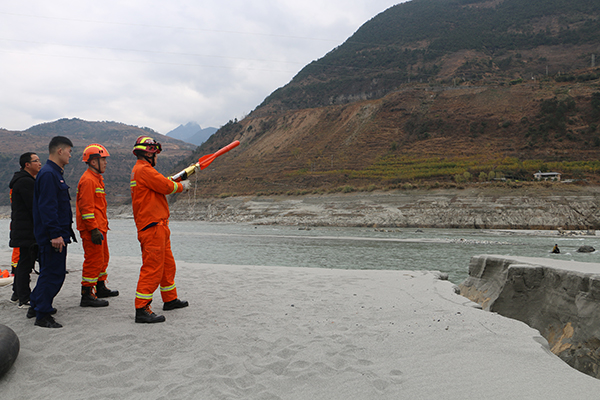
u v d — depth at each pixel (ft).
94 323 14.10
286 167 313.32
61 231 13.71
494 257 23.89
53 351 11.59
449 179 222.89
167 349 11.90
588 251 78.43
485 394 8.88
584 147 234.58
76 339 12.49
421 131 298.76
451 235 124.67
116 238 116.26
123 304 17.25
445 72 492.95
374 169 267.59
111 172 652.48
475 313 16.08
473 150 262.47
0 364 9.59
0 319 14.53
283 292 20.68
